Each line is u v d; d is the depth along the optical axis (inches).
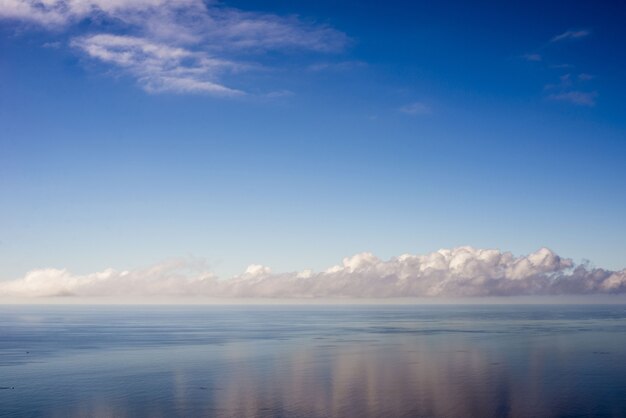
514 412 2957.7
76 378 3973.9
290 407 3080.7
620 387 3553.2
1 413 2982.3
